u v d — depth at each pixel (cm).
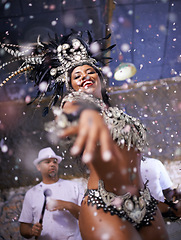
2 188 489
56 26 491
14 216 357
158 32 531
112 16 473
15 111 548
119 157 139
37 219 230
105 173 137
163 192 224
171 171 431
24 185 496
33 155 518
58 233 222
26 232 230
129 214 133
